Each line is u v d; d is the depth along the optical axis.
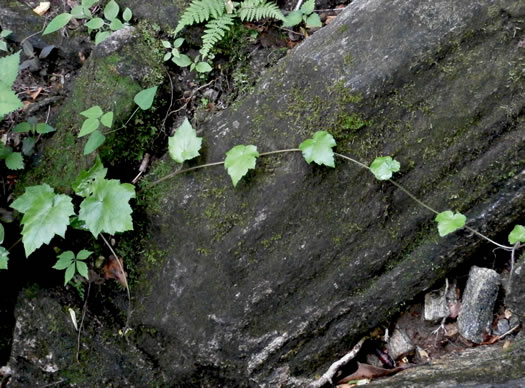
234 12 1.93
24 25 2.03
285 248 1.82
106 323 1.88
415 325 1.83
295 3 1.97
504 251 1.81
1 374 1.90
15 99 1.75
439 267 1.80
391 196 1.79
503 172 1.77
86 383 1.86
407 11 1.78
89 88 1.90
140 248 1.88
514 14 1.74
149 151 1.90
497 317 1.80
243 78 1.92
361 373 1.82
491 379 1.68
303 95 1.81
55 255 1.89
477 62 1.76
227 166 1.78
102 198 1.79
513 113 1.75
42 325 1.88
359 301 1.82
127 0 1.98
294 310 1.83
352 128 1.78
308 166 1.79
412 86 1.77
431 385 1.71
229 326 1.84
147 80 1.90
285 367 1.85
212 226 1.83
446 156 1.78
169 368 1.87
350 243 1.81
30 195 1.82
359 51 1.79
